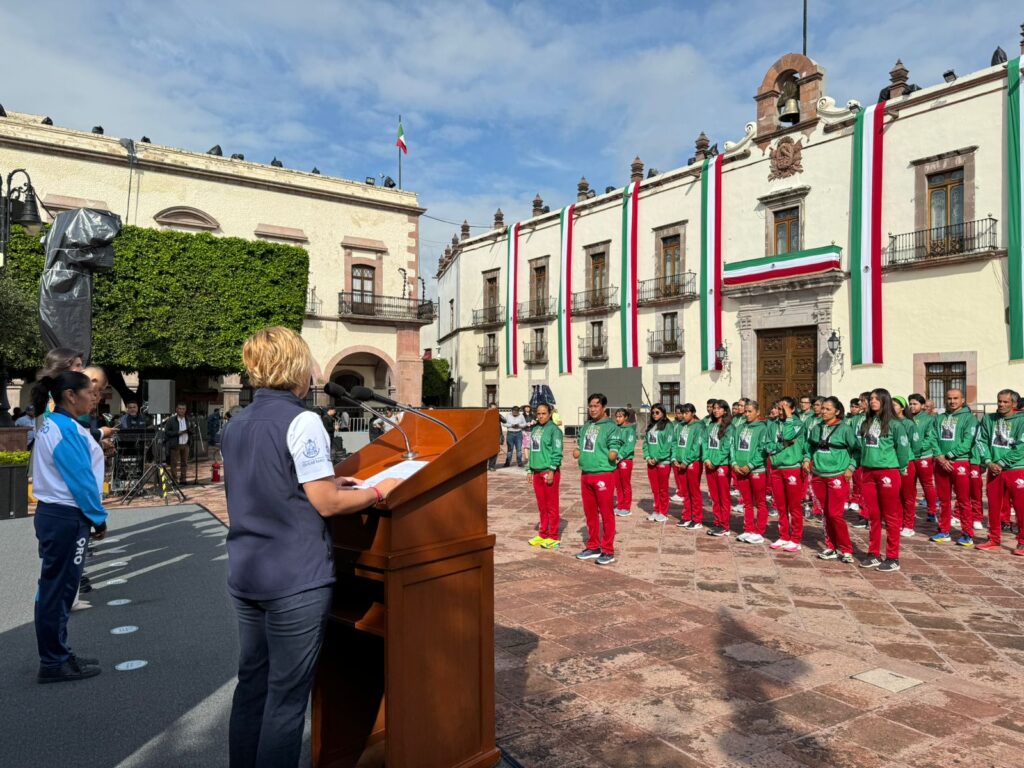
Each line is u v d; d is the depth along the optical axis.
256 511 2.21
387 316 27.38
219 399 26.22
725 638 4.57
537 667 4.06
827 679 3.88
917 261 18.52
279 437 2.19
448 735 2.54
